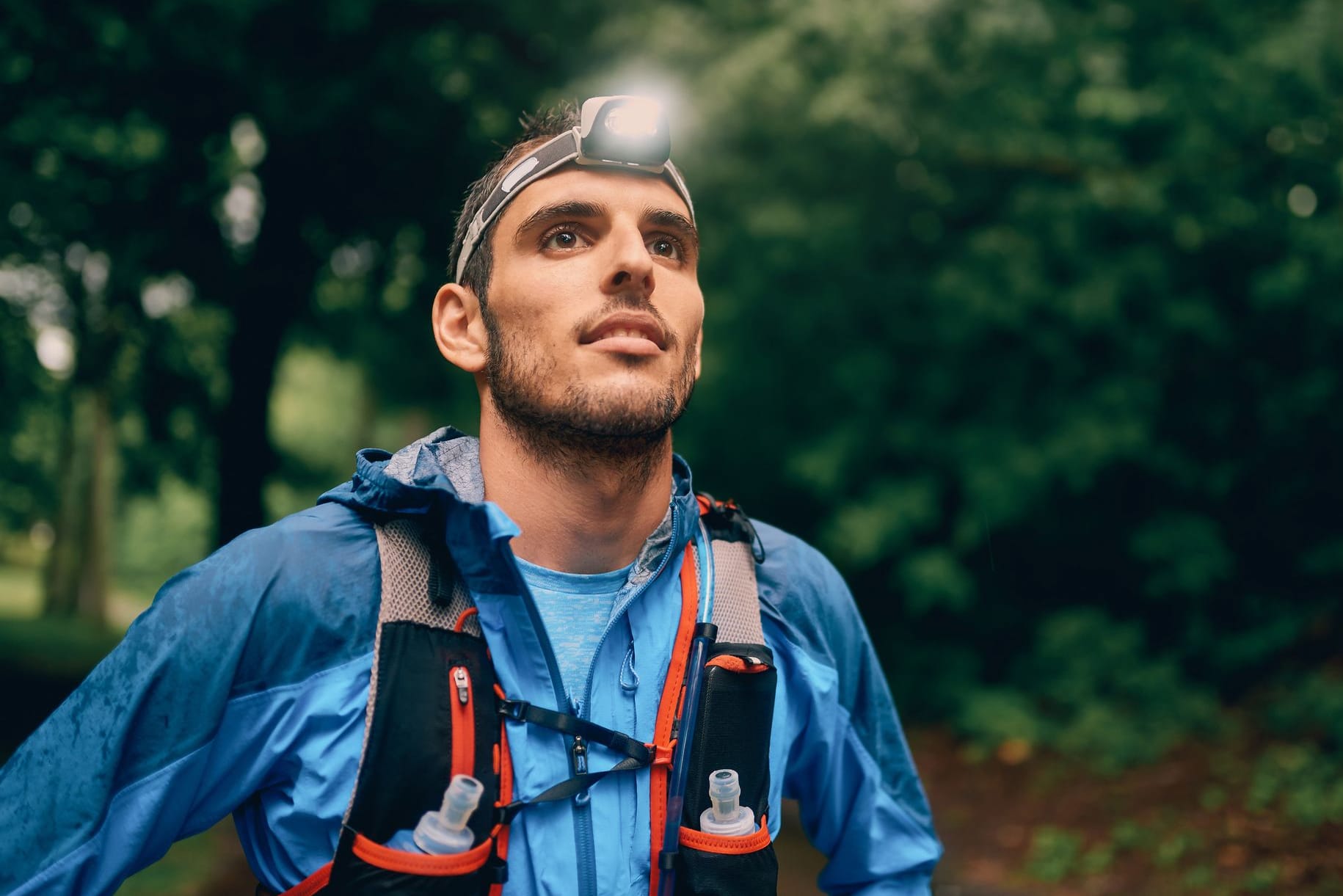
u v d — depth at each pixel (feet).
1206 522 27.14
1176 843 19.38
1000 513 27.14
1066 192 26.45
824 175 25.67
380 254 32.65
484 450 4.35
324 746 3.83
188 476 46.75
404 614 3.84
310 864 3.83
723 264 28.22
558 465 4.10
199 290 30.12
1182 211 25.70
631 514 4.22
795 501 34.83
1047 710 27.22
